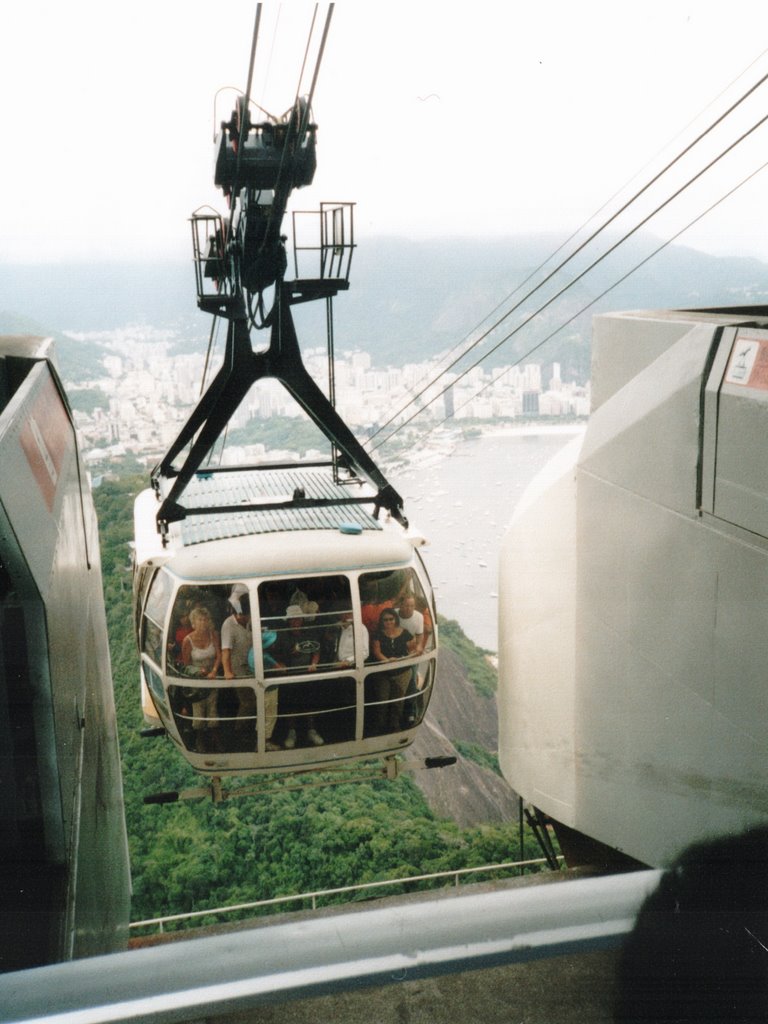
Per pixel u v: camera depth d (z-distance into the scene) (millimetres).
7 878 3213
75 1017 1266
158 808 20594
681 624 5109
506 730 8891
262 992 1294
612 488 6070
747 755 4492
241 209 8023
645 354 5477
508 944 1396
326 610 7039
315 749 7508
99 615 8086
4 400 5383
